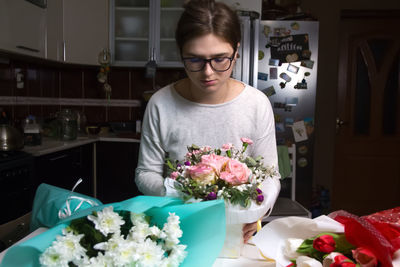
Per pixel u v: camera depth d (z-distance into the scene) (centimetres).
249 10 296
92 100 374
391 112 393
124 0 338
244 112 111
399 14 376
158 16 335
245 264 82
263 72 297
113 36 336
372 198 402
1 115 252
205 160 80
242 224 79
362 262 61
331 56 377
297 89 297
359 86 393
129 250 61
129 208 65
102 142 317
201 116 111
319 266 63
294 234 76
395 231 65
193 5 91
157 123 114
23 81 303
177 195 79
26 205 212
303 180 302
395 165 397
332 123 382
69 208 81
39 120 325
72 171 276
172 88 115
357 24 386
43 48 277
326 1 374
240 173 77
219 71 93
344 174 402
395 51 386
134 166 315
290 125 299
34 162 220
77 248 61
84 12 316
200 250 73
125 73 372
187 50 91
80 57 318
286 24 294
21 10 248
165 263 64
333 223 72
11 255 62
